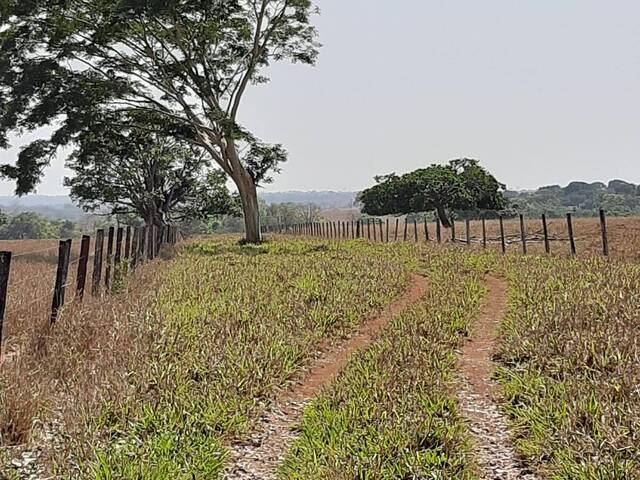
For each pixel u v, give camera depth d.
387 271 16.50
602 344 7.41
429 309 11.26
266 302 11.85
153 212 41.84
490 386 7.30
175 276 15.62
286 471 5.07
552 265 16.08
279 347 8.51
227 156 32.44
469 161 49.09
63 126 27.34
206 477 4.86
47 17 26.44
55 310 8.10
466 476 4.86
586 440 5.11
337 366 8.46
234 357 7.74
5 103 26.72
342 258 21.38
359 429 5.69
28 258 20.75
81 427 5.39
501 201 48.44
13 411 5.46
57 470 4.80
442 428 5.62
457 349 8.99
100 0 26.27
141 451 5.10
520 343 8.33
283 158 34.50
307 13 31.62
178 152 41.19
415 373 7.19
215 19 29.05
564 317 8.95
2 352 7.47
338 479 4.79
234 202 45.44
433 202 46.16
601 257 17.59
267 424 6.30
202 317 10.09
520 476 4.98
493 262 18.73
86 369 6.80
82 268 9.73
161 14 26.61
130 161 39.75
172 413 5.87
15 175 27.56
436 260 19.91
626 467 4.61
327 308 11.31
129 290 12.03
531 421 5.79
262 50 32.25
